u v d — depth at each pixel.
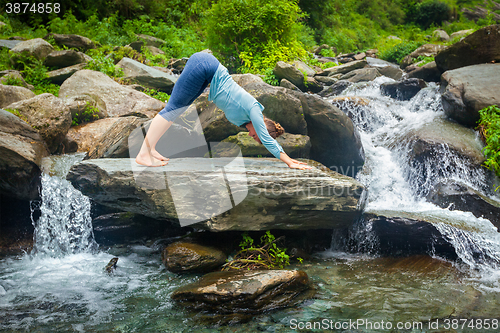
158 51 12.77
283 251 4.01
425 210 4.91
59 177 4.47
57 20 14.52
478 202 4.81
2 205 4.58
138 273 3.78
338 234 4.58
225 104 3.53
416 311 2.97
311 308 3.03
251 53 9.87
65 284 3.50
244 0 9.88
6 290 3.34
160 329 2.70
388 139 6.48
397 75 10.68
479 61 7.62
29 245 4.44
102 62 9.29
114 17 16.11
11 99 6.40
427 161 5.61
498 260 3.97
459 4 37.06
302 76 8.51
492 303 3.11
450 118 6.52
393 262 4.12
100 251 4.45
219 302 2.97
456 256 4.20
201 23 16.91
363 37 24.20
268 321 2.83
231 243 4.20
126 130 4.73
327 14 23.22
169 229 4.77
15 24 14.83
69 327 2.71
